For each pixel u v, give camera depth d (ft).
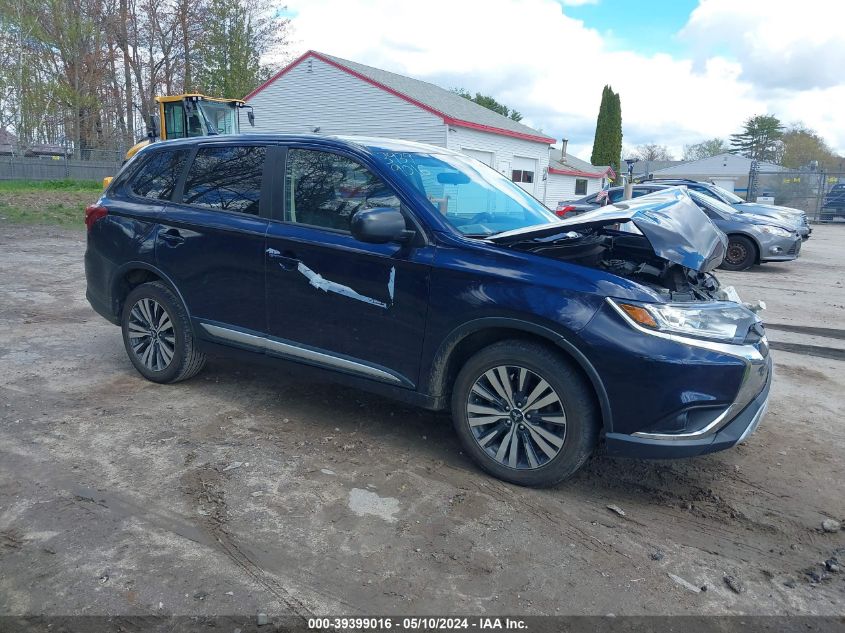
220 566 9.58
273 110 89.71
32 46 119.75
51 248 39.65
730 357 10.95
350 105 83.30
